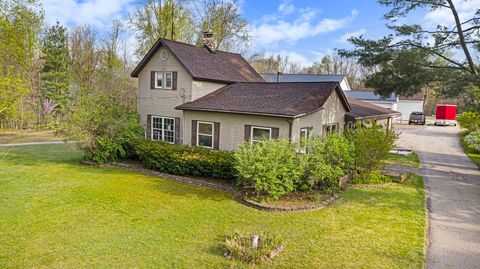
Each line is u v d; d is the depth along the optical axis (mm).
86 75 39312
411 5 17359
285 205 9945
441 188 12531
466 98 16703
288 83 19156
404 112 50438
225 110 16750
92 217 8977
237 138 16844
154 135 21781
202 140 18344
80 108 15234
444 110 43781
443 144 25625
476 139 22875
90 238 7637
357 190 11953
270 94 18078
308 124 16219
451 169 16250
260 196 10617
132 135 16516
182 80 19906
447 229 8539
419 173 15156
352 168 13523
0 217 8820
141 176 13734
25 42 18375
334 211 9703
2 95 13688
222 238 7738
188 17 35500
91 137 15281
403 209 9961
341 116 19672
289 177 10656
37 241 7449
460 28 16922
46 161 16641
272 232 8023
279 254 6973
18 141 23422
